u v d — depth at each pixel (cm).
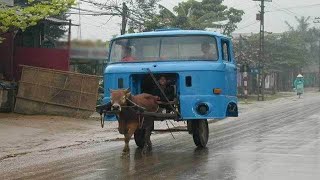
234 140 1486
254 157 1116
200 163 1050
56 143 1446
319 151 1206
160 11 3822
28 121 1875
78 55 2356
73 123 1909
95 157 1173
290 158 1095
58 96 2072
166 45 1280
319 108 3002
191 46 1271
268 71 5619
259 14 4356
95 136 1616
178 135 1683
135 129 1152
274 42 5853
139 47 1295
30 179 906
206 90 1216
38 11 1705
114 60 1311
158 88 1260
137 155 1192
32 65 2378
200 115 1210
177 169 980
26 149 1328
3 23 1694
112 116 1234
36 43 2570
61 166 1047
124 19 3309
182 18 3700
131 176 910
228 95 1292
